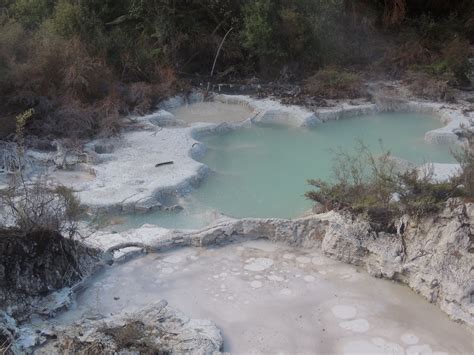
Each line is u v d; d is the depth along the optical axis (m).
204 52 17.52
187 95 15.66
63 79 13.27
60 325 6.08
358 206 7.55
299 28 16.70
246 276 7.24
